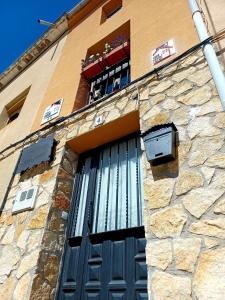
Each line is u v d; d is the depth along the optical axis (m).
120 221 2.72
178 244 1.74
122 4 5.44
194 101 2.37
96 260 2.58
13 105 6.66
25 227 2.97
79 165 3.54
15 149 4.45
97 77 4.72
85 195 3.20
